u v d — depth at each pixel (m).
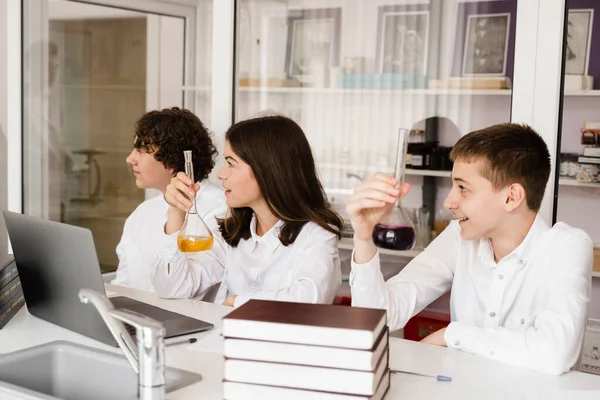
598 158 2.57
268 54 3.04
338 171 2.96
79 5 3.32
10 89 3.24
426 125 2.76
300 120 3.01
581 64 2.60
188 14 3.16
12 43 3.21
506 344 1.60
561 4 2.30
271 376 1.26
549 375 1.54
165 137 2.69
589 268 1.75
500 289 1.86
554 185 2.39
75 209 3.45
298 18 2.97
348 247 2.90
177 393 1.39
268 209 2.25
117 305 2.03
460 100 2.68
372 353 1.22
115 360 1.57
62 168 3.40
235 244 2.33
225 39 2.97
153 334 1.26
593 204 2.59
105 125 3.43
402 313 1.89
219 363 1.57
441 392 1.42
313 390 1.25
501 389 1.45
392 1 2.79
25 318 1.97
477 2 2.61
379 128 2.86
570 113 2.62
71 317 1.83
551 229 1.82
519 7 2.38
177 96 3.25
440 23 2.70
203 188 2.71
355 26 2.88
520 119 2.41
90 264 1.68
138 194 3.50
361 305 1.80
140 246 2.80
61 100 3.37
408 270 2.03
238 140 2.16
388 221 1.64
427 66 2.74
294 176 2.18
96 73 3.39
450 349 1.70
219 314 2.00
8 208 3.29
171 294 2.26
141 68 3.32
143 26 3.28
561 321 1.61
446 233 2.08
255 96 3.08
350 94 2.91
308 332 1.24
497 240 1.86
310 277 2.10
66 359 1.63
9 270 1.96
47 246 1.79
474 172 1.75
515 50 2.40
